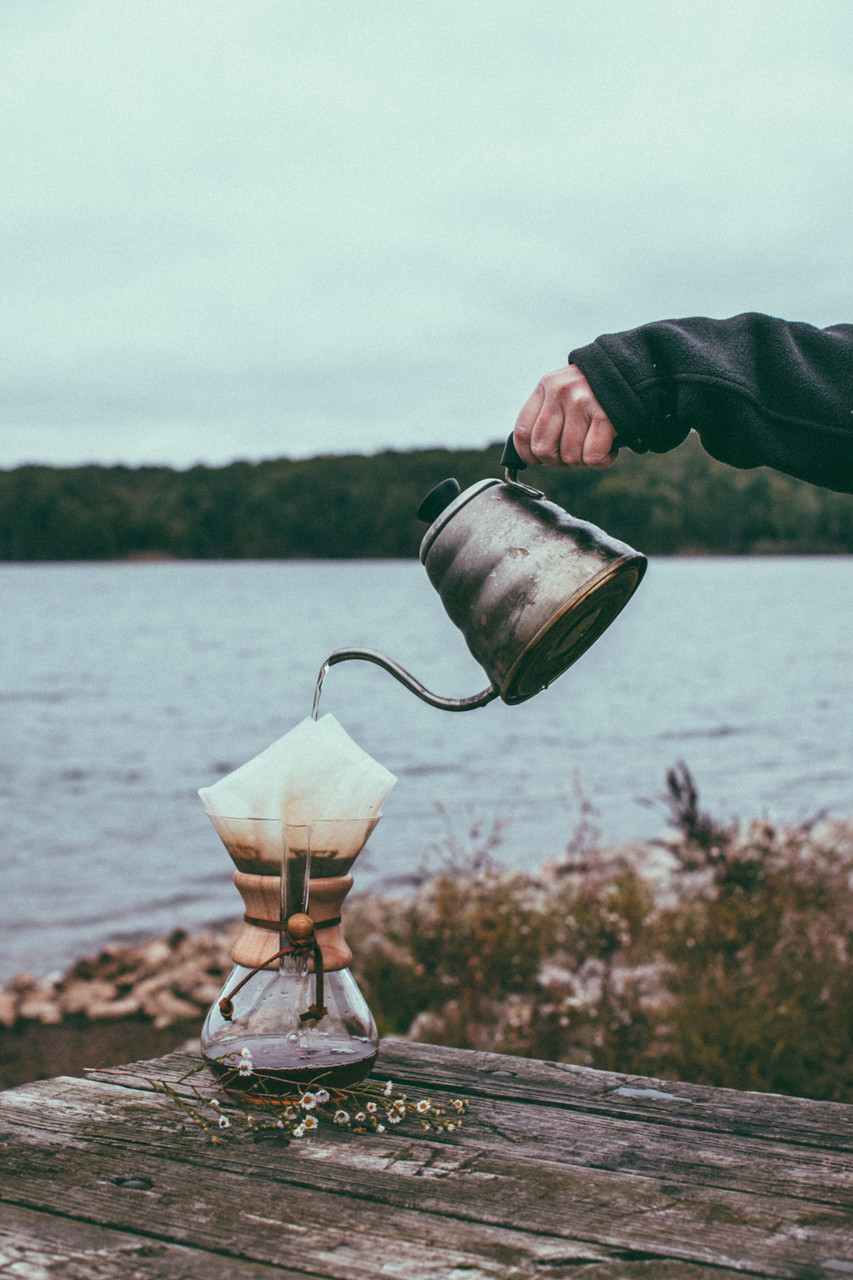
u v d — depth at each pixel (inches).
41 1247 43.5
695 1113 60.2
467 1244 44.1
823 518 5236.2
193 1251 43.3
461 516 61.0
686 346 58.7
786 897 221.6
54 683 1348.4
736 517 5049.2
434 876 327.6
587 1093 63.5
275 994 59.2
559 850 408.2
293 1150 53.6
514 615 56.9
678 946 206.8
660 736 788.0
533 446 61.2
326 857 59.0
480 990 199.6
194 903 361.1
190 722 952.9
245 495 6446.9
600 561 56.4
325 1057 58.7
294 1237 44.5
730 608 3090.6
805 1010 175.6
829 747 711.1
